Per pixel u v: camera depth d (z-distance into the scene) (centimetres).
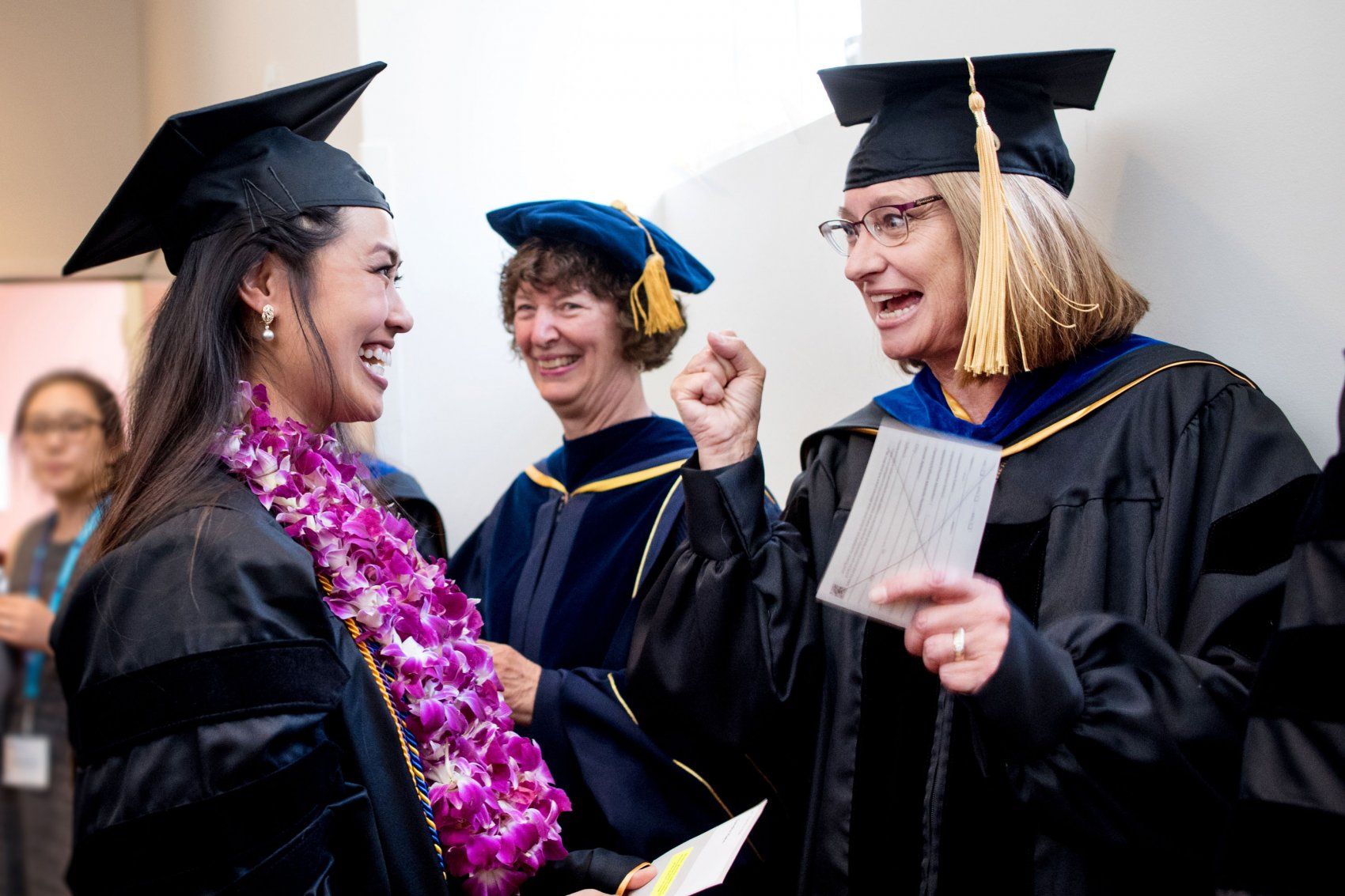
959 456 132
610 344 244
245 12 422
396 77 336
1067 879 138
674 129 356
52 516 387
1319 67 158
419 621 148
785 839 183
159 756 116
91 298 577
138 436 141
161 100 554
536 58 353
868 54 245
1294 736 105
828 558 176
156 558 126
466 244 343
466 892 146
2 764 365
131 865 113
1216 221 172
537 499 252
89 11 605
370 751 133
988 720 130
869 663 167
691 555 177
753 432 183
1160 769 125
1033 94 168
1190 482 147
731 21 336
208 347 141
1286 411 163
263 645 122
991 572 155
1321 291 158
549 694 203
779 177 289
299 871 116
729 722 170
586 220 238
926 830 153
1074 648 135
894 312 170
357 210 151
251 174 147
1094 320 160
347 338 148
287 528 140
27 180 589
